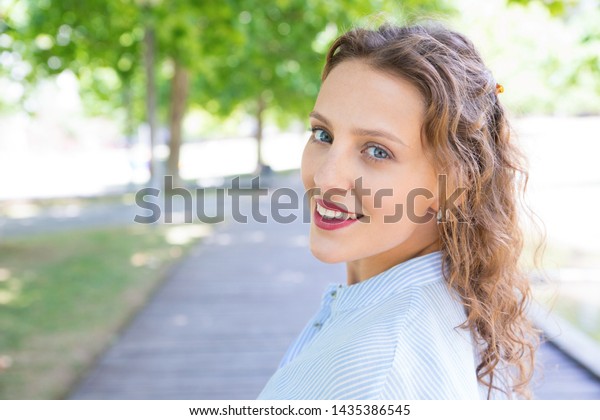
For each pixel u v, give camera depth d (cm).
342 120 101
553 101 1878
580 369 448
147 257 975
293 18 1232
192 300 712
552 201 1502
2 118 4572
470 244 114
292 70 1912
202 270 886
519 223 134
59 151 5681
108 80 2191
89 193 2030
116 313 643
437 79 100
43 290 737
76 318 623
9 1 922
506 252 116
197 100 2261
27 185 2341
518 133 136
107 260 938
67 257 954
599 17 778
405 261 113
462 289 113
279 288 777
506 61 1107
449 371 92
